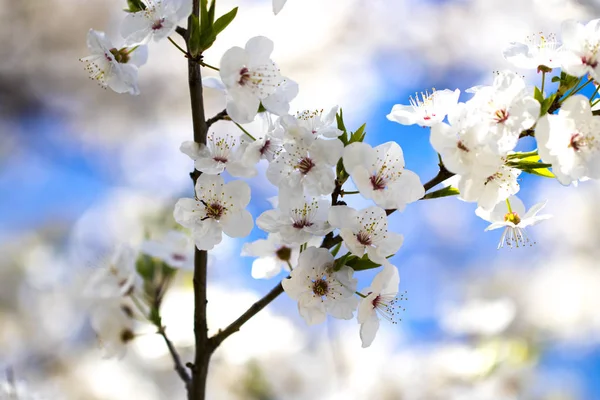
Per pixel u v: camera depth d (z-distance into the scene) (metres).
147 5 0.58
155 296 0.62
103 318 0.64
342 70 1.41
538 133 0.54
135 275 0.63
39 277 1.20
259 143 0.56
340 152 0.55
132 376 1.05
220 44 1.35
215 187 0.56
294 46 1.39
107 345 0.64
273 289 0.57
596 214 1.33
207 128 0.56
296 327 1.07
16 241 1.25
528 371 1.04
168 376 1.06
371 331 0.56
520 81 0.54
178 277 0.95
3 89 1.33
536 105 0.54
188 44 0.56
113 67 0.59
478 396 1.00
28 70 1.33
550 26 1.30
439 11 1.39
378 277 0.55
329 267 0.55
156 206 1.25
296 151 0.55
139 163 1.39
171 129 1.41
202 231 0.56
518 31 1.33
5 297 1.18
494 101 0.54
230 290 1.10
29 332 1.14
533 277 1.31
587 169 0.54
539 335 1.16
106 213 1.24
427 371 1.03
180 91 1.37
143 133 1.40
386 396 1.01
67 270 1.20
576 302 1.23
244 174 0.56
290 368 0.98
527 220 0.57
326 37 1.39
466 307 1.17
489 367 1.03
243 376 0.97
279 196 0.55
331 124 0.56
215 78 0.58
